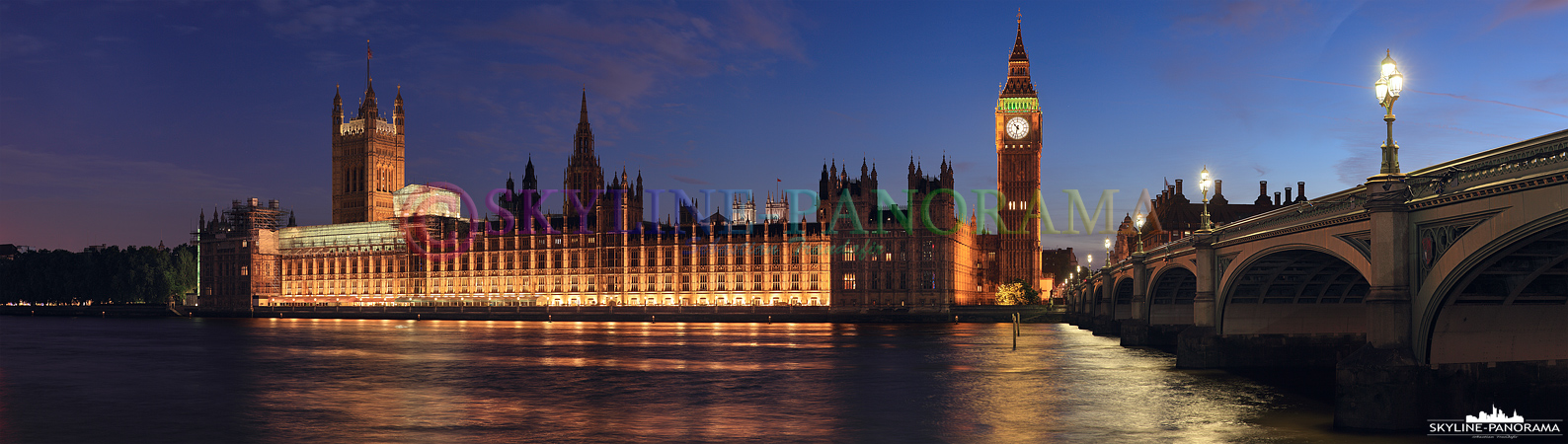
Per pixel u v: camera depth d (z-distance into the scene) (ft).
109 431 146.51
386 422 152.56
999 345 334.85
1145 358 261.44
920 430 142.61
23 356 299.58
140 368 251.60
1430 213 112.06
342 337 422.00
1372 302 118.32
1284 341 209.56
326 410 166.20
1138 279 292.81
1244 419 148.05
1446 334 118.83
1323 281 196.34
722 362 264.93
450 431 143.74
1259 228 171.53
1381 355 117.91
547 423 150.82
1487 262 103.76
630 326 578.66
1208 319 208.95
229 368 249.96
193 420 156.25
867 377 219.61
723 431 142.92
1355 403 120.37
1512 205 96.73
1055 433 138.62
